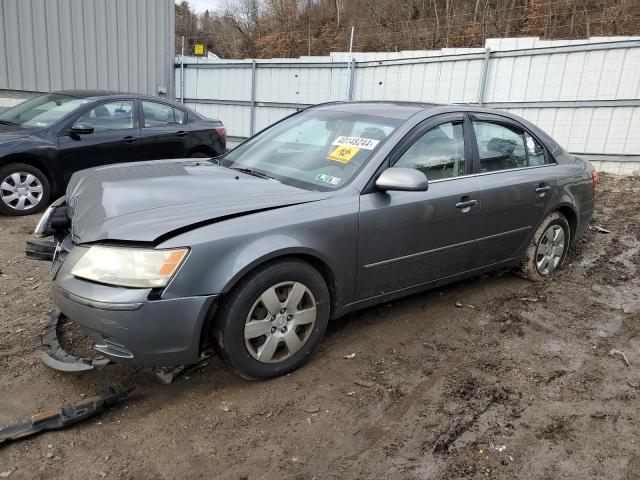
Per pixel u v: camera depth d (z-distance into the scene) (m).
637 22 20.25
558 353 3.60
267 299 3.00
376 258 3.51
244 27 39.12
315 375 3.25
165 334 2.71
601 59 9.74
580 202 5.02
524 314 4.17
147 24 13.43
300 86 13.34
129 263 2.67
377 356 3.50
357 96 12.71
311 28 35.22
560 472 2.50
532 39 11.05
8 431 2.60
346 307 3.49
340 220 3.25
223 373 3.24
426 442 2.69
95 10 12.00
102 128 7.34
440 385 3.18
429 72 11.59
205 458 2.54
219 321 2.89
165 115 8.08
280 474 2.46
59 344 3.30
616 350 3.65
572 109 10.20
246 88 14.09
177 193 3.19
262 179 3.61
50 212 3.54
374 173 3.48
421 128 3.81
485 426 2.82
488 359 3.49
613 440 2.73
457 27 26.16
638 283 4.89
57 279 2.85
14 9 10.58
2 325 3.77
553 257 4.94
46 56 11.27
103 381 3.12
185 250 2.71
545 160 4.80
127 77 13.10
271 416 2.86
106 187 3.31
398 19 29.73
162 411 2.88
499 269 4.73
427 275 3.91
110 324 2.65
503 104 10.88
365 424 2.82
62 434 2.66
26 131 6.87
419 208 3.63
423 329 3.89
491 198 4.11
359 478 2.44
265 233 2.95
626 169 9.88
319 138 4.01
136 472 2.44
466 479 2.44
